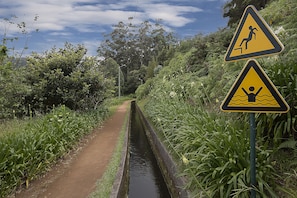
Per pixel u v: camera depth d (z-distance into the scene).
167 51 28.02
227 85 4.52
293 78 2.71
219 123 3.64
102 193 3.63
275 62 3.12
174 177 4.34
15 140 4.11
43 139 4.62
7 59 5.30
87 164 5.18
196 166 3.09
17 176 3.73
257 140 3.05
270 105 1.93
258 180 2.41
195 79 8.17
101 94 10.70
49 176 4.49
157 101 10.18
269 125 2.90
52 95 9.05
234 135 2.89
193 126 4.09
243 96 2.05
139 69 46.44
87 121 8.60
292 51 3.15
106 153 6.06
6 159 3.52
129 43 53.47
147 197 4.84
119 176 4.37
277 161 2.77
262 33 1.93
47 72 9.03
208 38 11.27
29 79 8.82
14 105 7.68
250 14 2.04
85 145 6.98
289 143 2.62
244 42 2.09
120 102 28.25
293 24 4.21
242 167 2.64
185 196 3.34
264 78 1.96
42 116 7.26
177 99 6.88
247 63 2.04
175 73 11.92
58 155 5.36
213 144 2.98
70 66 9.51
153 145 7.94
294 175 2.43
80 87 9.48
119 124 11.20
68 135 6.03
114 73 39.19
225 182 2.69
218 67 6.46
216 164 2.89
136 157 7.70
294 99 2.69
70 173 4.64
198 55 10.70
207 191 2.79
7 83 6.77
